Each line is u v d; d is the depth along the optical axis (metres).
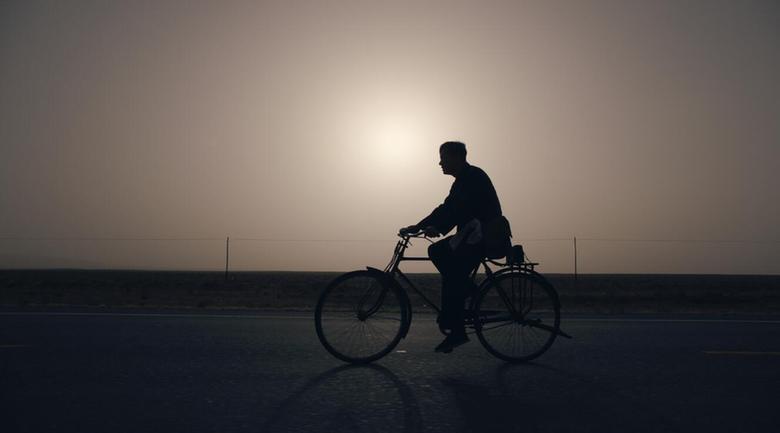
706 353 6.95
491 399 5.08
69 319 9.30
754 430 4.32
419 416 4.63
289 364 6.32
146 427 4.34
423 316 10.35
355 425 4.41
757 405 4.91
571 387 5.46
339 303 6.50
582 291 24.70
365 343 6.48
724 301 18.00
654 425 4.43
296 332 8.26
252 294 20.64
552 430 4.34
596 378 5.79
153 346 7.18
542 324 6.53
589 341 7.72
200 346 7.21
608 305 15.95
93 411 4.70
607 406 4.89
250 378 5.72
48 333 8.00
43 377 5.69
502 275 6.53
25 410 4.71
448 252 6.44
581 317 10.19
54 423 4.41
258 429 4.31
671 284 32.91
